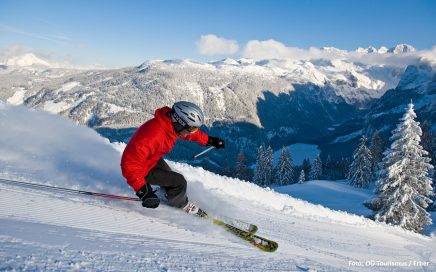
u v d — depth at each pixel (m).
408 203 23.28
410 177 23.02
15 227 2.31
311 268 3.55
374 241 10.02
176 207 4.30
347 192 47.47
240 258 3.12
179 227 3.81
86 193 3.95
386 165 24.12
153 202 3.72
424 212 23.20
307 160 81.38
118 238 2.76
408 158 23.16
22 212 2.79
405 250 10.02
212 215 4.66
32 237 2.18
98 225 3.05
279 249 4.42
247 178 63.62
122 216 3.60
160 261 2.36
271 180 67.06
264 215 8.38
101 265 2.00
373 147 61.78
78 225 2.88
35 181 4.38
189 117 3.88
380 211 24.22
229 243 3.75
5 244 1.94
